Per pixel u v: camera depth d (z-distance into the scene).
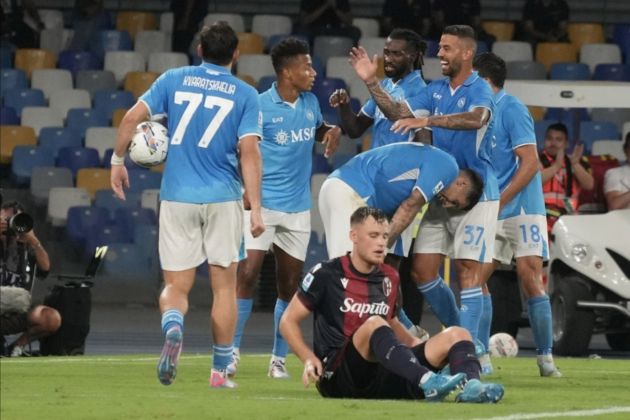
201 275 73.88
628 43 87.06
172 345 30.30
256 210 31.61
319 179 75.06
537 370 41.53
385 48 38.19
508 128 38.88
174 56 84.38
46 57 85.88
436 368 28.81
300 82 37.56
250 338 59.16
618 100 55.00
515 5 90.81
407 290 45.34
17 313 47.03
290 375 38.31
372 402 28.19
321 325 29.39
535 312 38.91
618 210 52.81
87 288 48.25
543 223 39.22
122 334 59.75
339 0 85.75
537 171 38.78
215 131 31.80
